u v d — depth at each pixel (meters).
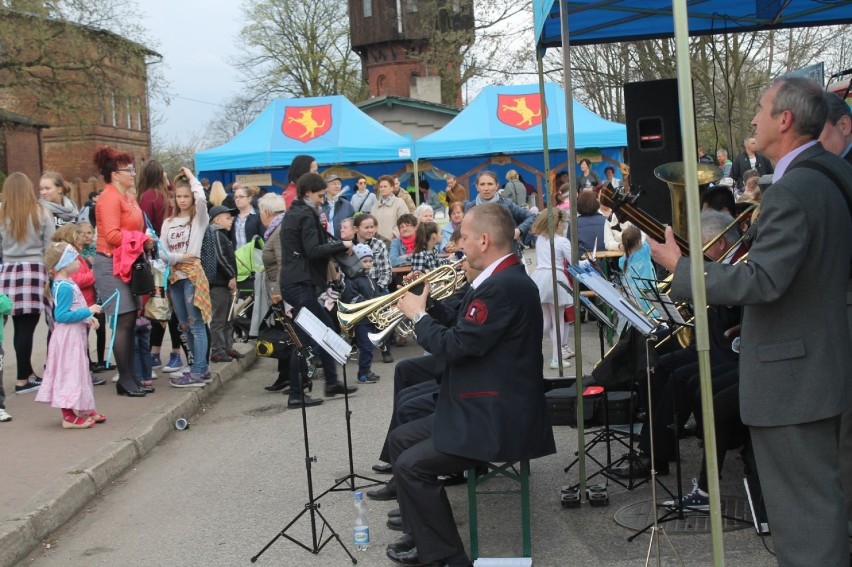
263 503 5.30
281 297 7.94
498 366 3.96
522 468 4.13
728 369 5.06
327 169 20.12
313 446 6.49
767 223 3.02
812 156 3.12
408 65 51.25
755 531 4.36
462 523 4.81
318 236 7.70
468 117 18.56
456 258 9.95
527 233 10.48
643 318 3.79
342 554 4.47
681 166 3.79
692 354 5.36
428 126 30.36
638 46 19.56
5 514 4.80
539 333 4.07
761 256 3.01
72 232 7.29
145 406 7.37
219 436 6.94
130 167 7.53
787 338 3.08
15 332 8.05
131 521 5.11
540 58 5.65
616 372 4.81
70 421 6.68
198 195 8.04
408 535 4.35
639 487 5.17
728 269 3.05
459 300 5.74
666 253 3.19
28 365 8.09
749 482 4.34
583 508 4.89
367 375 8.64
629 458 5.14
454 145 18.17
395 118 30.31
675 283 3.11
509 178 16.52
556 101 18.50
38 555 4.65
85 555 4.63
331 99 18.62
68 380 6.57
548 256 8.97
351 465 5.18
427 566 4.23
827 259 3.04
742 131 17.73
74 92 30.97
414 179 19.14
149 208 8.38
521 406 3.97
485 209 4.10
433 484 4.04
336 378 8.10
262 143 17.94
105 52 30.55
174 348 8.98
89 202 14.12
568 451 6.02
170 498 5.49
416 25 48.72
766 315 3.12
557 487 5.29
